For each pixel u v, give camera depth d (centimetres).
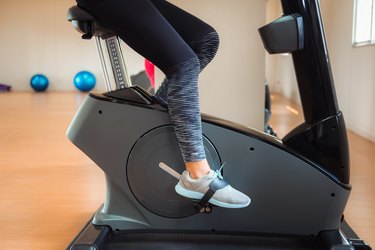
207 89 308
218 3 298
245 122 310
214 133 148
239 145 148
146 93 157
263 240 160
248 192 150
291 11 143
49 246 157
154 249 152
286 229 151
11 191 225
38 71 1053
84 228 158
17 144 352
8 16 1031
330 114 146
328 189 146
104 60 160
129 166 152
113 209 158
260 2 297
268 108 325
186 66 132
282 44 142
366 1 422
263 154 148
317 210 149
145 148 150
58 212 194
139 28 130
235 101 308
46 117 522
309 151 149
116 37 155
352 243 148
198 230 154
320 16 143
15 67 1052
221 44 302
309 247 154
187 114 133
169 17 152
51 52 1044
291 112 585
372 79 383
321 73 144
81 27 146
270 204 150
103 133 152
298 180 147
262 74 305
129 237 162
